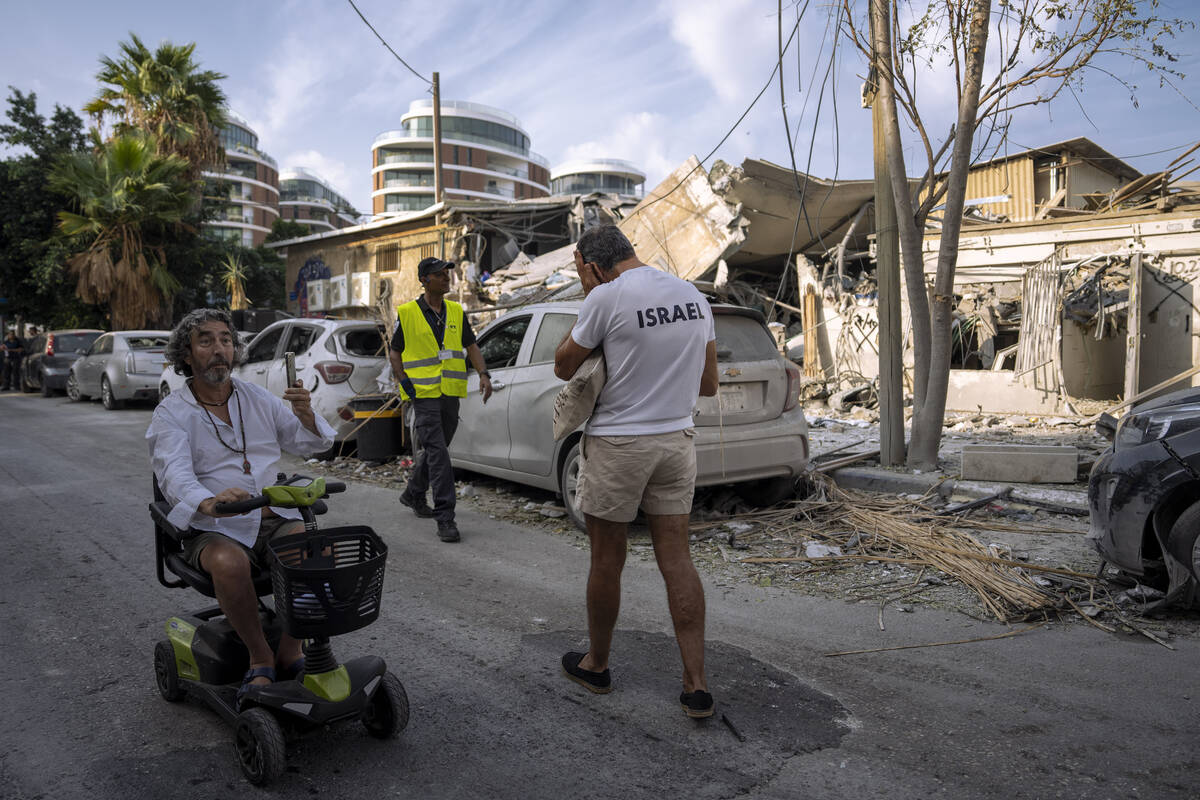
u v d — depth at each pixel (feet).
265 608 10.36
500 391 21.47
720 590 15.08
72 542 18.79
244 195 291.79
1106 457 13.69
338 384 28.58
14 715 10.43
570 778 8.84
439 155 82.43
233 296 101.91
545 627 13.41
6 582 15.88
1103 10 18.16
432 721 10.18
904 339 40.55
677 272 47.88
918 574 15.30
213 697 9.56
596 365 9.92
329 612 8.24
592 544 10.53
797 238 53.36
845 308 44.14
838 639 12.67
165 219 78.54
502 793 8.55
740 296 54.19
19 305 88.28
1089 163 62.64
